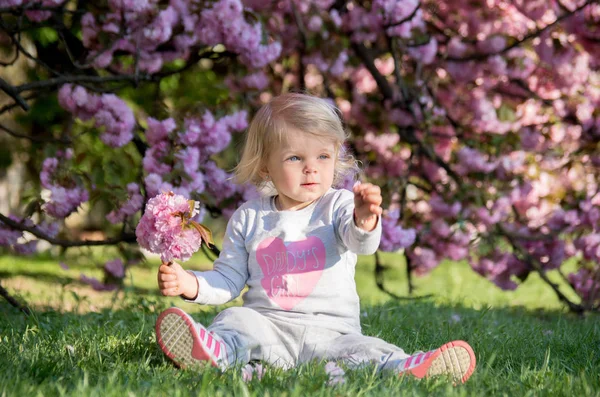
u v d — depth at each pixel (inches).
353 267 141.6
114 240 231.0
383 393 109.8
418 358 124.6
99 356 133.3
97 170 231.3
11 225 222.2
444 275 535.5
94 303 301.1
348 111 336.2
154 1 225.6
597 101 331.9
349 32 301.9
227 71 289.4
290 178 137.6
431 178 328.2
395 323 195.6
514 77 312.5
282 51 301.6
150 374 123.6
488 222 296.2
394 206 303.4
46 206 224.1
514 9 328.2
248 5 288.5
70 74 246.7
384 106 313.1
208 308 262.1
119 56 258.4
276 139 138.3
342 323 136.3
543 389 119.6
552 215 308.3
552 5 310.3
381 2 286.2
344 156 156.9
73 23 265.9
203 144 233.6
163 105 247.8
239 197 247.6
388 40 301.7
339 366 126.1
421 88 304.5
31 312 202.1
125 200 226.7
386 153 329.4
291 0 283.6
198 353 126.2
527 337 178.9
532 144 312.3
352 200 140.6
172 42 241.3
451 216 293.0
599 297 301.0
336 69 292.4
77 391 108.1
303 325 134.0
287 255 137.3
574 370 142.0
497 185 299.1
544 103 330.0
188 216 123.5
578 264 308.7
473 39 313.9
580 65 314.7
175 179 225.5
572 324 228.4
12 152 498.9
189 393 110.9
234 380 115.8
